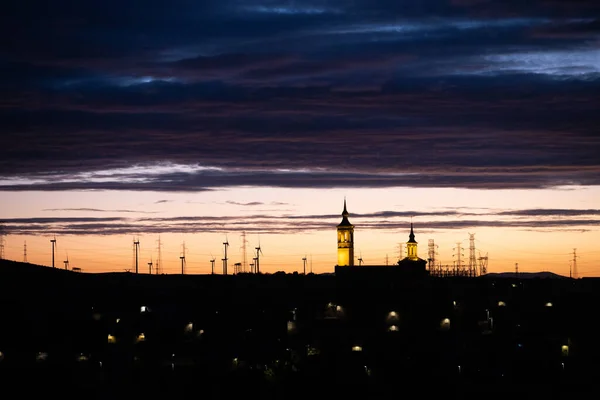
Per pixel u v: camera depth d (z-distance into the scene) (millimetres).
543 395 190375
